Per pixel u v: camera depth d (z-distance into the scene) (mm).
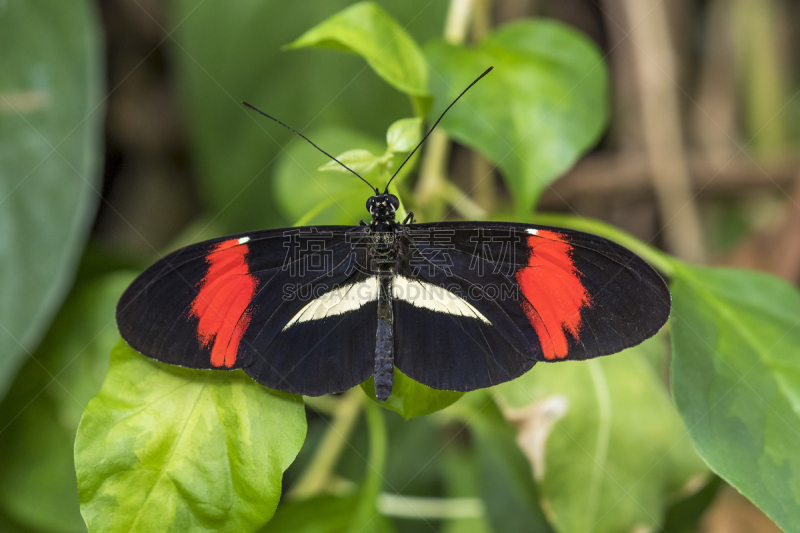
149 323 382
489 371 389
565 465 411
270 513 380
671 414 413
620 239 410
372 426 407
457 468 458
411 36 449
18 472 417
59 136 421
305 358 388
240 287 387
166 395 383
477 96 411
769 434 387
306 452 453
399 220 397
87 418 380
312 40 396
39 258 417
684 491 412
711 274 406
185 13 449
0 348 412
